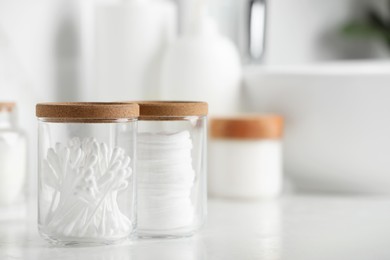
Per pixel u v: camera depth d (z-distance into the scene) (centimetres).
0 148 86
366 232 79
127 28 100
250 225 82
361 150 100
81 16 103
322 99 100
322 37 164
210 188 100
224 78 103
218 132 99
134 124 72
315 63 162
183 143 75
